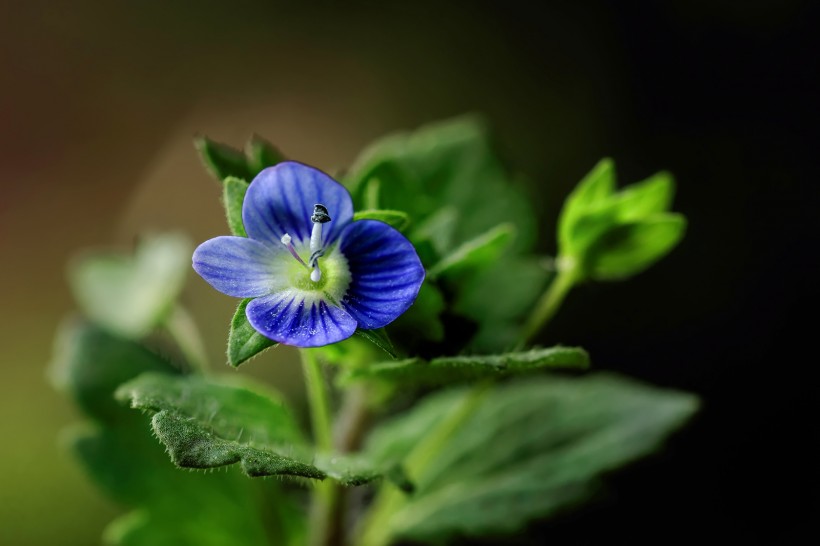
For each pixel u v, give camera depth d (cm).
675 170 19
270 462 10
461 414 12
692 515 16
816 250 17
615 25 20
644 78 20
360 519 12
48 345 19
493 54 21
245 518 12
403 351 11
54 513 16
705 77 19
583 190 12
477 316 12
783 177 18
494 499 12
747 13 20
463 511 12
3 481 16
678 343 17
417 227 12
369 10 21
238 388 11
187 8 22
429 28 21
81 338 12
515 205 13
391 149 13
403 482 11
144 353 12
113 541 12
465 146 13
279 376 17
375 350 11
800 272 17
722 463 16
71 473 16
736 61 20
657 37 20
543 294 12
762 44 20
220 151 11
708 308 17
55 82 22
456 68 21
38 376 18
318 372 11
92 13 22
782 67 19
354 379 11
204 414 11
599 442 12
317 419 11
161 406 11
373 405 12
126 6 22
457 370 11
